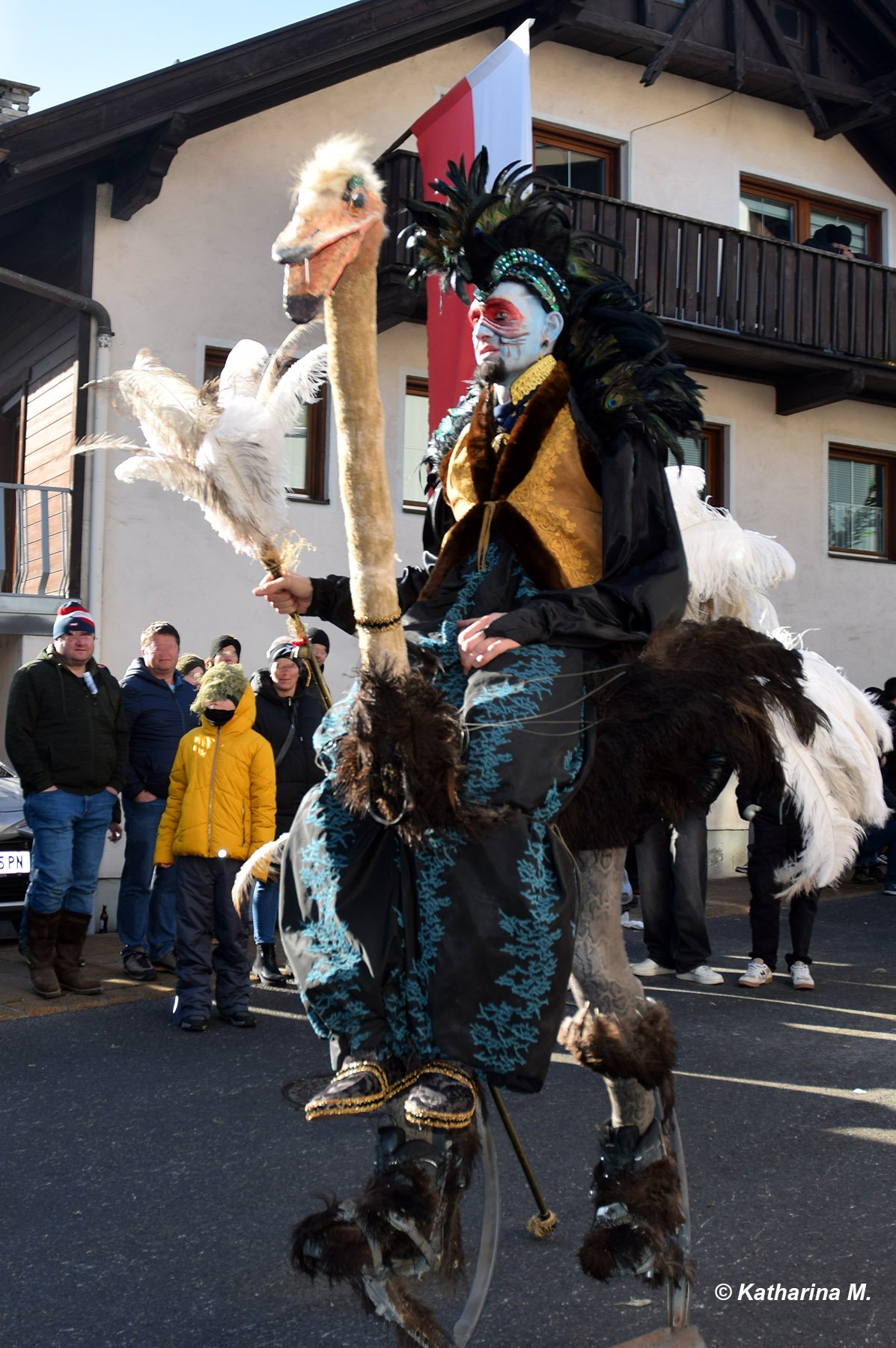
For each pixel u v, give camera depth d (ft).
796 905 25.52
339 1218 7.07
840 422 51.72
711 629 8.57
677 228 45.98
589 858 8.55
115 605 36.09
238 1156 15.57
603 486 8.22
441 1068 6.95
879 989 25.57
